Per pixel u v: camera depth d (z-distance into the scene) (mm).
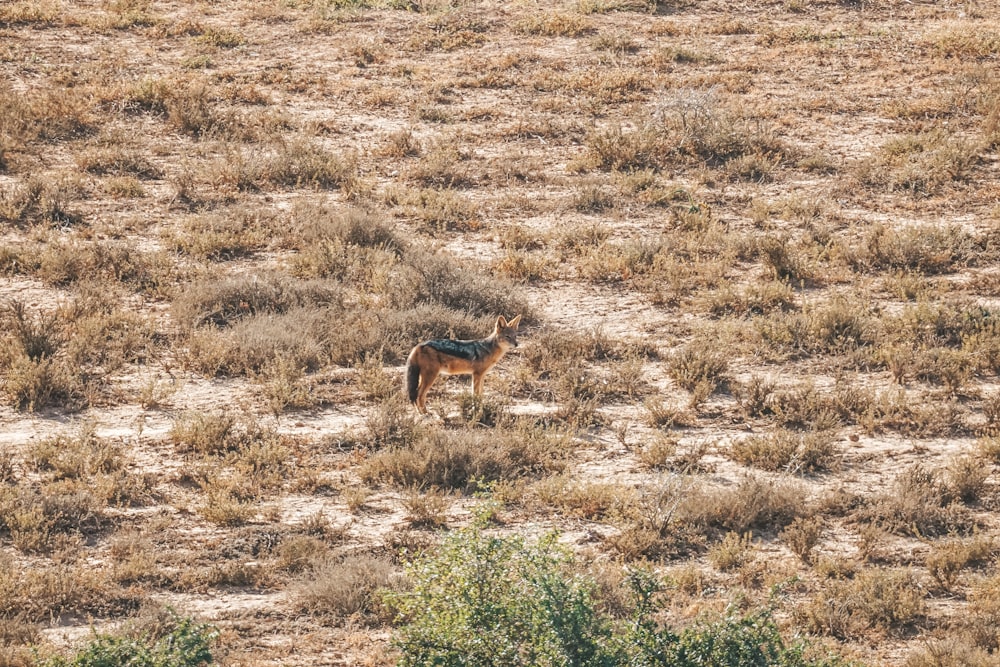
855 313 56719
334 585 34750
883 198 73000
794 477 43938
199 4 107062
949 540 39062
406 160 77750
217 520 39344
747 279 62688
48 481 41281
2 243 62906
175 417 47469
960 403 49906
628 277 62625
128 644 26266
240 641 32469
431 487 41656
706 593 35250
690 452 45469
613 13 106562
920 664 31859
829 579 36812
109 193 70188
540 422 47906
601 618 26109
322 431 46750
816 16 106625
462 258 64375
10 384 47719
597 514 40688
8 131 76688
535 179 75625
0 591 33531
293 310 56281
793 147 79625
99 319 54219
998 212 69500
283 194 72125
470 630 25609
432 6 107562
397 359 53125
